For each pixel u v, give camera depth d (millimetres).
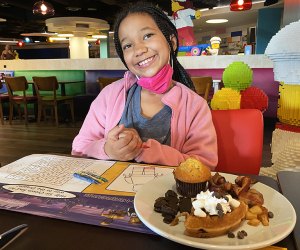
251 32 6629
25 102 4828
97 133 1103
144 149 889
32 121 5242
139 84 1045
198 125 1003
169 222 500
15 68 5480
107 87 1170
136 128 1034
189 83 1165
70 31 7074
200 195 522
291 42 1005
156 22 967
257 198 563
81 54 7582
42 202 599
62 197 620
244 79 1215
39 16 8766
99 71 5281
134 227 511
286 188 674
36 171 764
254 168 1033
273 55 1077
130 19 954
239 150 1041
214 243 442
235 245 431
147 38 954
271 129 3920
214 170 952
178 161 889
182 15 4012
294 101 1095
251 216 513
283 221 501
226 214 483
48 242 475
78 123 5047
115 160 882
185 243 436
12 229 484
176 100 1021
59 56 15070
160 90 1021
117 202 601
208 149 951
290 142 1088
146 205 559
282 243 478
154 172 765
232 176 728
